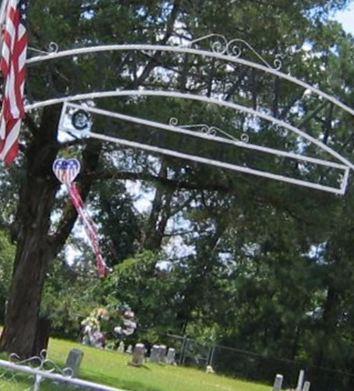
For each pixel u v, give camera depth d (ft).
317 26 70.13
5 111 32.78
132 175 75.97
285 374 167.73
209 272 178.50
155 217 178.09
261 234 80.94
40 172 74.95
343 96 71.72
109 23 63.41
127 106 60.18
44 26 57.67
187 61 65.16
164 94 41.65
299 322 171.01
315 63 69.46
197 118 62.13
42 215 76.23
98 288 164.25
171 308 172.14
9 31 32.24
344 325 174.91
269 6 67.05
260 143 63.05
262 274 171.73
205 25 65.46
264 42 66.59
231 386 118.93
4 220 102.47
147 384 82.17
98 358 108.37
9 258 161.58
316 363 173.06
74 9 62.54
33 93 59.52
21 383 46.39
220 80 66.03
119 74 63.31
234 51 45.21
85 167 75.20
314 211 67.97
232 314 176.65
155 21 66.90
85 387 32.83
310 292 166.91
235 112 64.18
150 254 166.81
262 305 171.12
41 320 80.02
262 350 171.94
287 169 64.54
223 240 178.40
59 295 163.22
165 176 75.51
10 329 76.02
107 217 182.19
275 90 54.49
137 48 40.57
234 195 72.18
